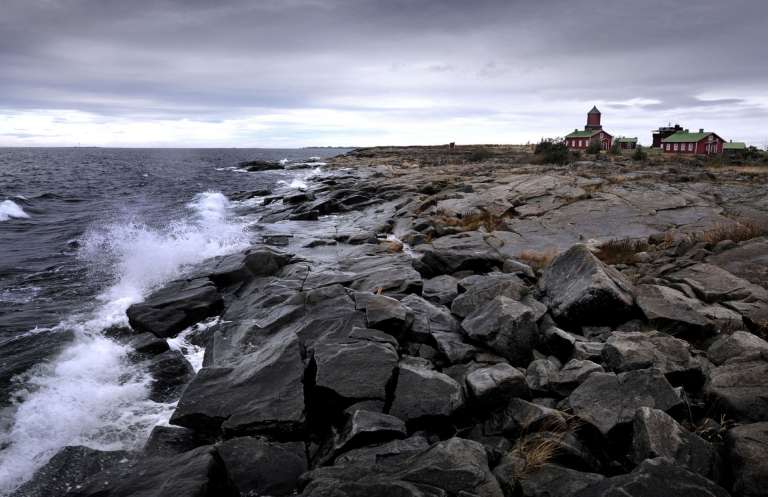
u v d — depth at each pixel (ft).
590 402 19.51
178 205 98.22
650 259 42.47
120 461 20.20
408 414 20.80
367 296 31.63
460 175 116.78
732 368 20.94
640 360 22.24
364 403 21.24
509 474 16.61
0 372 26.78
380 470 16.25
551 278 34.01
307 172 215.92
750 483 14.62
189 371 28.35
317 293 33.65
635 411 18.39
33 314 36.45
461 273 42.68
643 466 14.53
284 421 20.65
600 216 59.62
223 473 17.26
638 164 128.57
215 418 21.34
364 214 84.02
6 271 48.80
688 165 131.34
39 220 80.38
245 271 43.14
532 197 72.33
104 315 36.19
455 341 27.27
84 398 24.89
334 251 54.03
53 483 18.81
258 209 97.35
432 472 15.53
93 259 53.36
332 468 16.66
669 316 27.43
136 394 25.72
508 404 20.63
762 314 27.91
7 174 193.06
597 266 30.71
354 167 214.07
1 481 18.88
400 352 26.53
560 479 15.92
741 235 44.75
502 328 25.79
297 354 24.39
